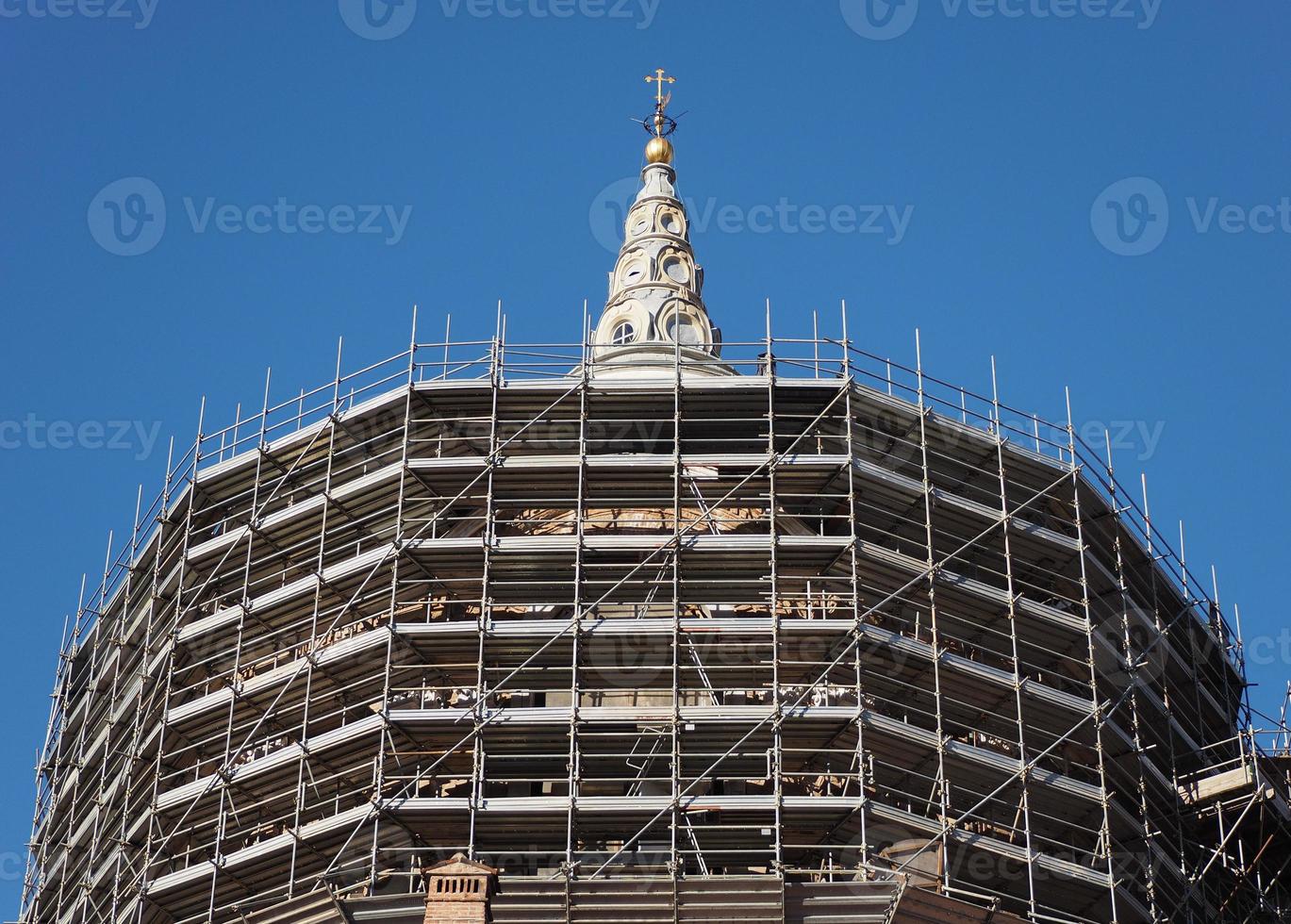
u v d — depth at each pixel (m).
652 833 69.25
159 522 81.12
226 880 71.06
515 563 73.50
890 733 69.56
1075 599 78.62
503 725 69.56
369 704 73.12
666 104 95.75
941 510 75.62
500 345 78.06
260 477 80.00
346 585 75.06
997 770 70.62
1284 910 80.62
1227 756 84.38
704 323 86.94
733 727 69.50
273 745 75.12
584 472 74.69
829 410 76.69
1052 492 79.69
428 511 76.12
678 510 72.94
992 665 76.19
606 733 69.50
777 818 66.75
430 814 68.31
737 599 73.62
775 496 74.62
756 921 64.56
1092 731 74.38
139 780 76.81
